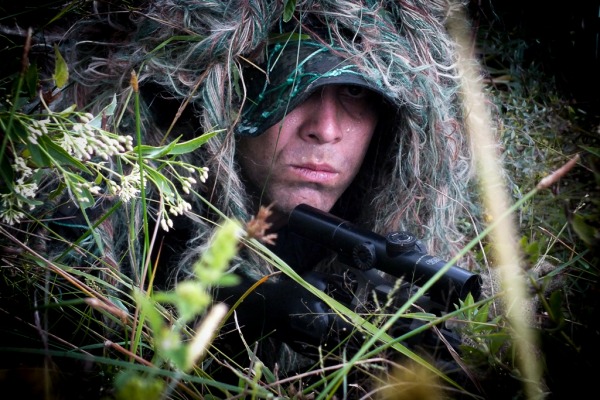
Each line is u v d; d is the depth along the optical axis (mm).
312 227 1922
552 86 3014
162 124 2098
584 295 1771
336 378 1310
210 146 1974
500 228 2150
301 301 1789
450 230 2443
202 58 1968
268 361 2150
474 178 2611
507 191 2492
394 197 2340
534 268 1823
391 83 2062
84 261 1895
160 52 1984
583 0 3082
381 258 1779
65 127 1375
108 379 1398
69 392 1309
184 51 1990
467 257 2424
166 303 1898
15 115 1307
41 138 1342
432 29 2262
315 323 1753
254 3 1963
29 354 1469
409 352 1551
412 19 2191
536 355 1503
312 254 2338
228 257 637
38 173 1476
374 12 2096
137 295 812
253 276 1963
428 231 2322
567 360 1474
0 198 1527
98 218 1912
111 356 1651
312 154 2080
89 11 2143
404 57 2096
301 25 2021
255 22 1968
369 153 2383
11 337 1544
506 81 3033
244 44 1956
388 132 2305
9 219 1433
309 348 1841
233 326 1909
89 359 1273
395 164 2299
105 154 1404
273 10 2006
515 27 3248
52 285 1840
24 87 1430
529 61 3303
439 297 1675
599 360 1456
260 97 2020
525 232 2324
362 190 2461
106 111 1518
